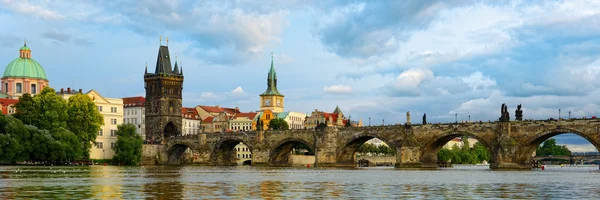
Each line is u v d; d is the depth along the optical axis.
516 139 199.38
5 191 78.44
